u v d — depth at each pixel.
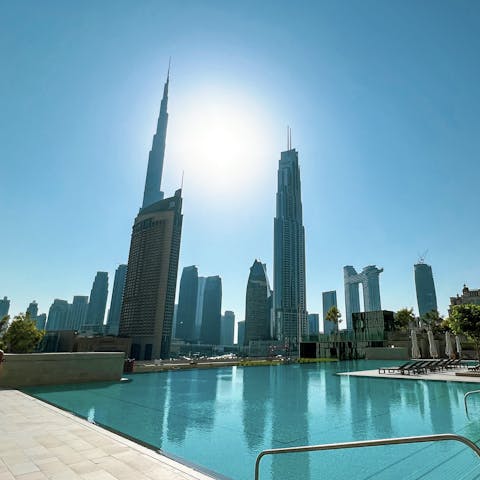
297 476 6.17
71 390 16.22
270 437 8.74
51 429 8.48
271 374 26.28
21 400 12.53
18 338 50.28
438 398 14.66
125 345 145.50
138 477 5.53
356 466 6.60
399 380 21.59
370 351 45.97
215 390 17.23
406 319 68.00
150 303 198.62
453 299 101.19
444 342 47.31
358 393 16.30
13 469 5.82
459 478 5.88
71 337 137.88
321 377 23.94
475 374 21.98
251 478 6.10
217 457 7.23
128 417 10.77
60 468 5.89
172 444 8.11
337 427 9.75
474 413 11.48
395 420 10.54
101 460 6.31
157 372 26.22
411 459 6.94
